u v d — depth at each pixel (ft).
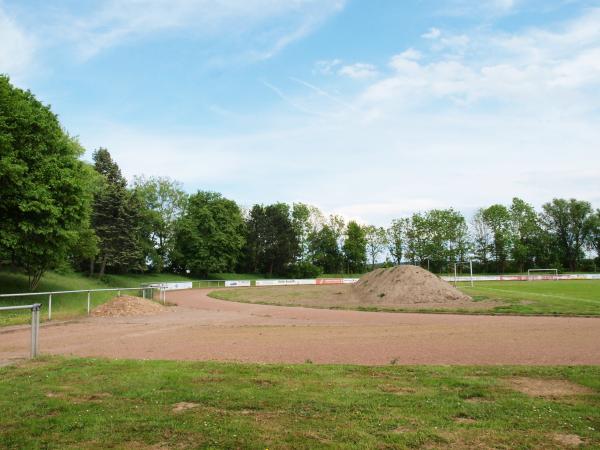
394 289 118.73
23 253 101.71
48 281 140.87
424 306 101.71
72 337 55.83
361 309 99.04
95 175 160.66
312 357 41.34
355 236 362.74
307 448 18.20
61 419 21.45
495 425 21.11
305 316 85.20
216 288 204.23
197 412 22.59
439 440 19.29
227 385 27.86
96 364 34.50
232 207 284.00
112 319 78.69
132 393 25.88
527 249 333.62
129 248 203.82
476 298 117.08
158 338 54.54
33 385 27.91
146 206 255.91
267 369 32.99
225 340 52.54
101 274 195.21
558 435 19.97
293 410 22.97
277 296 142.82
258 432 19.86
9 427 20.59
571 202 344.69
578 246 344.90
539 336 54.70
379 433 19.92
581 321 70.64
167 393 25.84
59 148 106.93
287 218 326.24
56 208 94.48
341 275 354.13
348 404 23.91
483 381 29.53
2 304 92.38
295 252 320.09
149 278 230.48
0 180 88.22
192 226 266.16
